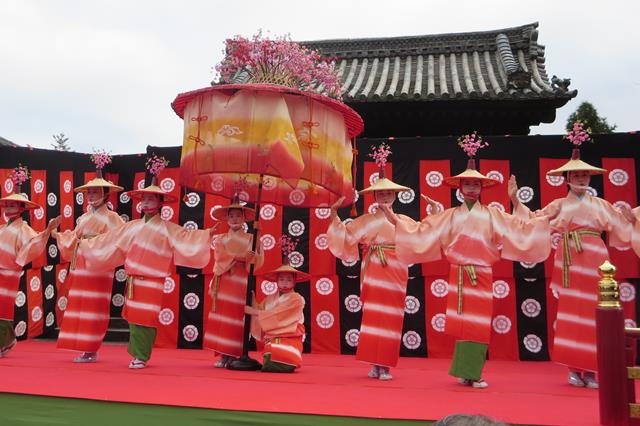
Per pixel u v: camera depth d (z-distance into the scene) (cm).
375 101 734
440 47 911
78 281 563
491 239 485
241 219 567
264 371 508
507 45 880
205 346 554
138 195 585
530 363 621
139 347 520
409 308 664
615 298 340
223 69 521
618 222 501
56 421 376
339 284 680
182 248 552
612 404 326
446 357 646
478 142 520
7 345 582
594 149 648
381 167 532
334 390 416
